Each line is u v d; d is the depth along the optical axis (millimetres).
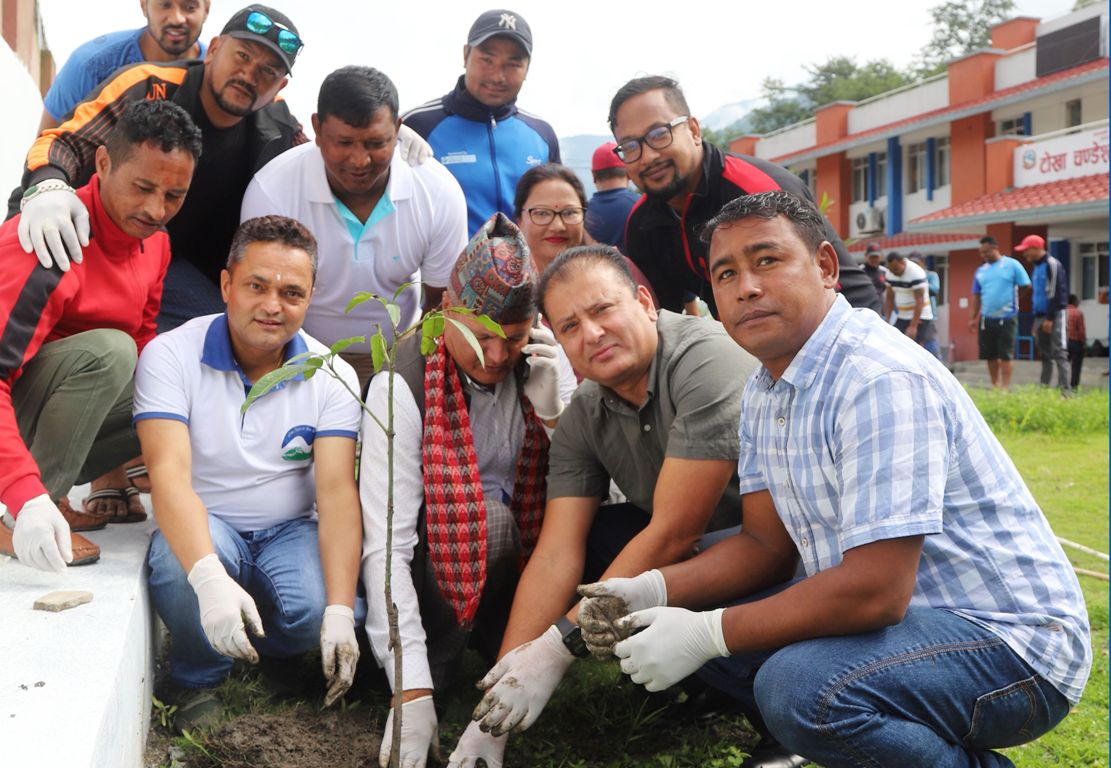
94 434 3268
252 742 3004
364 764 2941
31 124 8445
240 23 3771
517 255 3137
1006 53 23641
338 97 3613
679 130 4246
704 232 2627
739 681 2934
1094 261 21328
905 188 26797
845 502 2371
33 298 3068
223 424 3217
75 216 3215
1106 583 4969
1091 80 20781
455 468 3189
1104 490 7121
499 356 3191
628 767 3029
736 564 2814
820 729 2377
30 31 9453
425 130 5086
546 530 3238
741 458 2814
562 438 3279
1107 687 3725
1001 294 13883
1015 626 2404
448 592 3182
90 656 2434
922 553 2449
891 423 2340
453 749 3109
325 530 3154
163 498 3002
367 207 4012
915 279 14125
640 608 2723
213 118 3957
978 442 2451
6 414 2963
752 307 2469
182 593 3080
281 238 3121
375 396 3236
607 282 2963
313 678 3508
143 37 4723
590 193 6438
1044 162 20828
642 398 3104
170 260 3967
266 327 3111
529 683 2797
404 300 4363
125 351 3232
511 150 5148
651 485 3252
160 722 3184
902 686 2363
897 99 26781
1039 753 3232
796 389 2525
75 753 1979
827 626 2398
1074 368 15227
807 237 2486
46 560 2830
